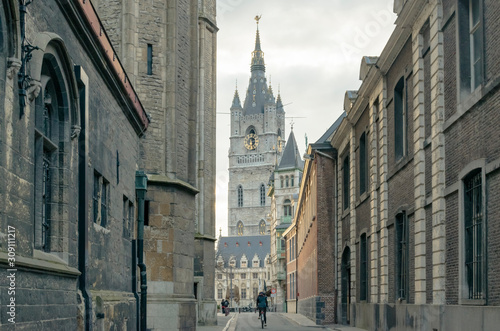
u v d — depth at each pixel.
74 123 12.75
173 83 24.81
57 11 11.80
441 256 17.52
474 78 15.89
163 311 22.56
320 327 34.62
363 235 30.30
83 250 13.25
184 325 23.20
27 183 9.95
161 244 23.14
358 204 30.92
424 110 19.69
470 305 15.10
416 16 19.81
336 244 37.47
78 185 13.23
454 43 16.72
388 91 24.89
